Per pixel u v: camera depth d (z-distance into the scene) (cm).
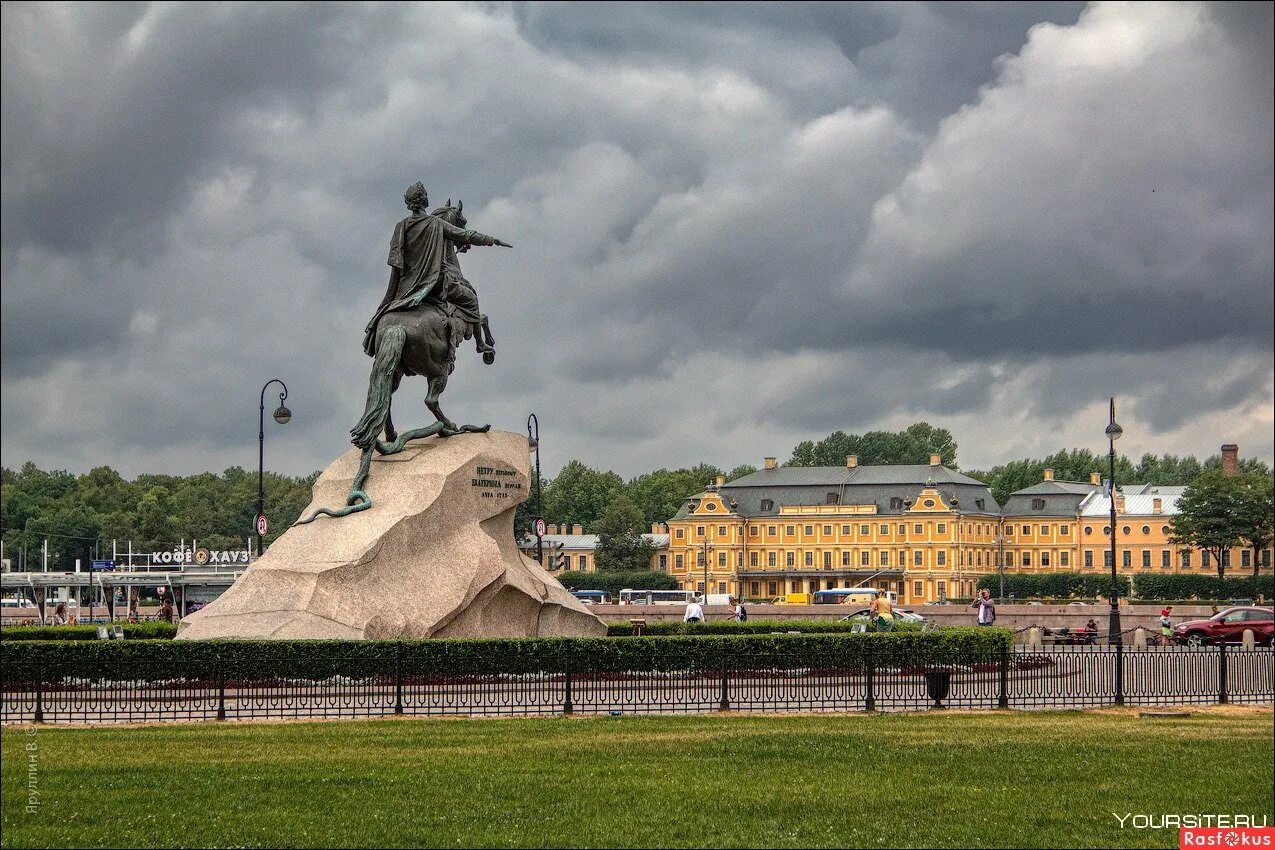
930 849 1507
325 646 2894
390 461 3309
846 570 16800
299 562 3133
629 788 1805
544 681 2980
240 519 16200
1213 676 3428
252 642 2878
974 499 17000
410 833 1555
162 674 2841
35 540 16500
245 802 1705
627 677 3009
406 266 3422
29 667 2791
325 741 2191
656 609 7344
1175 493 16738
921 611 7081
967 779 1892
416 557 3183
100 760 1988
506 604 3344
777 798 1752
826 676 3111
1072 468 19825
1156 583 14150
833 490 17088
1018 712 2714
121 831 1555
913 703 2875
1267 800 1767
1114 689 3083
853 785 1842
